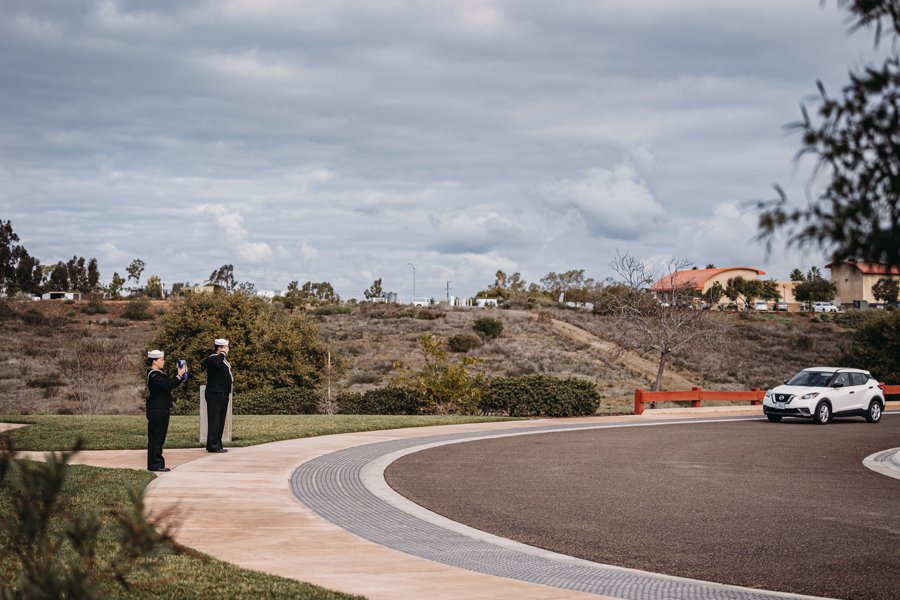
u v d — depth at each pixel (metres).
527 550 8.73
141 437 17.75
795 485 13.42
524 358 50.12
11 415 24.09
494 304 77.19
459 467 15.20
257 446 17.45
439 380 28.42
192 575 7.02
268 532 9.20
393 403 28.72
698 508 11.28
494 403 28.28
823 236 2.81
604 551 8.74
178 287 89.62
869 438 21.48
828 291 83.50
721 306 69.00
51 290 90.44
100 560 6.70
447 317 65.25
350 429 21.28
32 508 3.90
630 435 21.67
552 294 90.06
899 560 8.36
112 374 35.81
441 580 7.27
